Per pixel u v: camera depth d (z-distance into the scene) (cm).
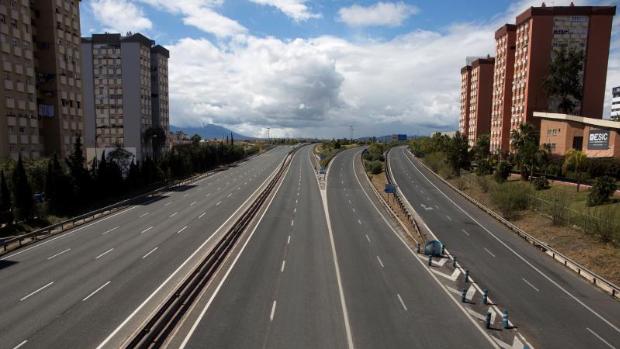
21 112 6075
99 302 2170
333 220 4497
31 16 6612
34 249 3241
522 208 4675
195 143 12375
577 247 3369
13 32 5934
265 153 15162
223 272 2689
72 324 1916
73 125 7250
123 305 2133
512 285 2659
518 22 8488
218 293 2325
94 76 11138
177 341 1770
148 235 3672
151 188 6669
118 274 2617
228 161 11712
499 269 2977
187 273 2527
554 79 7425
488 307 2289
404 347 1778
